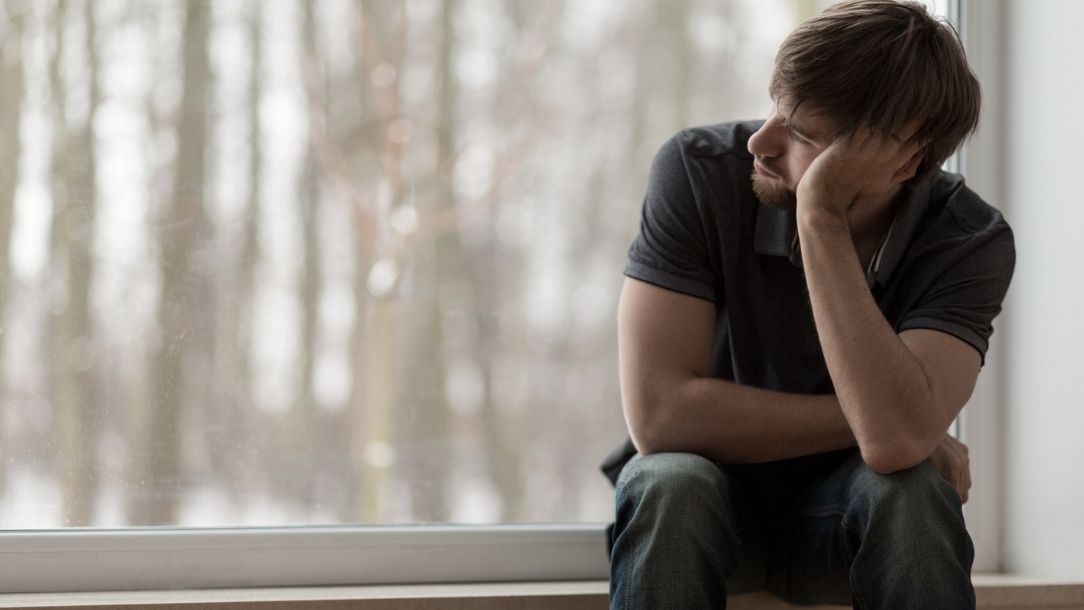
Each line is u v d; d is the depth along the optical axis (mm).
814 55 1321
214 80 1912
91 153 1802
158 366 1799
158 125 1856
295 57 1984
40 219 1752
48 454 1700
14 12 1782
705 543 1172
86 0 1832
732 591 1476
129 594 1512
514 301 2061
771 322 1493
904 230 1434
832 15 1343
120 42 1849
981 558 1824
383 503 1930
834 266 1315
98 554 1556
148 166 1841
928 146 1364
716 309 1532
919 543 1162
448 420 1992
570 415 2051
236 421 1842
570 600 1507
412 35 2076
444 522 1937
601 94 2117
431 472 1969
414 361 2000
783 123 1390
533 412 2037
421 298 2023
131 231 1813
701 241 1474
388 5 2061
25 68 1776
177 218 1853
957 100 1340
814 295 1318
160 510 1753
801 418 1342
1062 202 1761
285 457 1870
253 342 1889
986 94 1871
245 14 1953
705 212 1479
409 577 1645
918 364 1283
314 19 2006
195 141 1885
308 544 1622
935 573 1147
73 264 1765
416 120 2059
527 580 1680
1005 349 1855
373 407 1955
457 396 2006
